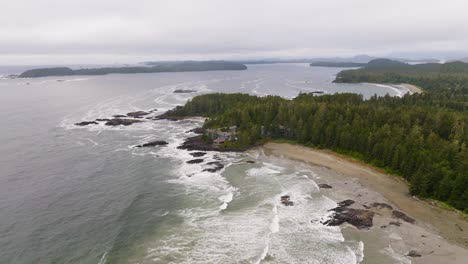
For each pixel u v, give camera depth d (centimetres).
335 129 9869
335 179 7838
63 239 5553
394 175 7881
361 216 6094
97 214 6378
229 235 5659
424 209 6378
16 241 5475
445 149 7475
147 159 9531
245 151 10119
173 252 5219
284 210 6450
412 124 9719
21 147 10606
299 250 5247
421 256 5028
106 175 8325
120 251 5244
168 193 7294
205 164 9050
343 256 5091
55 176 8231
